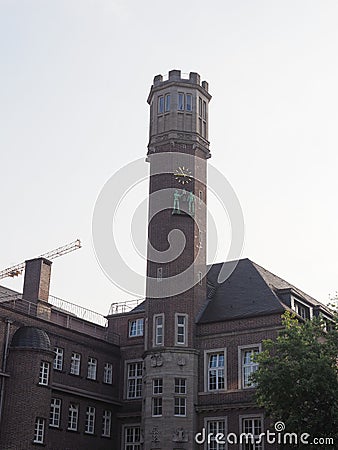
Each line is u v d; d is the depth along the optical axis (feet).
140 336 188.14
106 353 183.93
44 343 152.46
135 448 175.94
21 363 147.84
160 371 159.02
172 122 181.57
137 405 179.93
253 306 160.76
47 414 149.28
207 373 159.22
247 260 181.16
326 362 118.01
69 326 191.21
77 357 173.06
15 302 173.47
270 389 118.83
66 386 164.86
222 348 158.81
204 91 189.06
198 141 181.68
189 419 154.51
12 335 152.05
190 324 163.53
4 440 140.77
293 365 118.32
